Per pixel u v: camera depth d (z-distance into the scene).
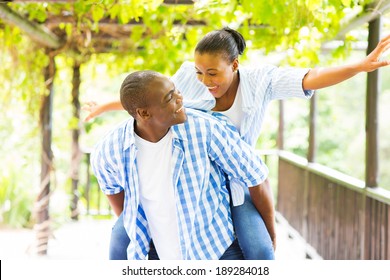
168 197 3.09
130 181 3.11
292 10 5.20
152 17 5.96
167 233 3.17
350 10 5.25
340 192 6.31
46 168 7.90
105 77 9.86
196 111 3.21
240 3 5.31
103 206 12.70
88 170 10.00
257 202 3.30
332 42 6.69
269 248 3.26
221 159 3.09
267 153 10.20
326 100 17.67
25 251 7.65
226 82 3.24
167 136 3.03
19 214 9.66
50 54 7.70
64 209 9.52
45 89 7.84
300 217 8.27
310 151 7.77
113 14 5.35
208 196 3.15
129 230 3.18
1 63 7.46
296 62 6.59
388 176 15.79
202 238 3.19
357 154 16.45
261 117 3.53
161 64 7.23
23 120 8.91
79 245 8.16
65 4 5.96
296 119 17.52
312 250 7.46
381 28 4.91
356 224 5.76
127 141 3.05
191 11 5.93
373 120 5.21
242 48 3.38
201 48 3.17
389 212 4.88
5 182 9.65
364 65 3.14
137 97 2.86
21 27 5.95
